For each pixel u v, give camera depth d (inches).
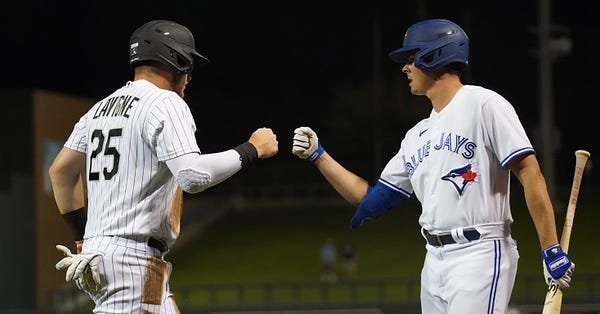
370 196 560.1
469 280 478.9
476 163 485.1
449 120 492.7
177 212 492.1
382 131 4702.3
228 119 5339.6
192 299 2659.9
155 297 478.0
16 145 2719.0
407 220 3782.0
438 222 491.8
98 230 476.4
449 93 501.7
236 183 4510.3
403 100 4702.3
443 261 494.0
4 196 2610.7
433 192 494.6
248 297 2662.4
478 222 483.2
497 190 487.8
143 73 491.8
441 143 492.1
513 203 3789.4
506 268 484.1
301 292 2719.0
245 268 3184.1
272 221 3934.5
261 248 3472.0
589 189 4200.3
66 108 2933.1
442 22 503.5
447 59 496.4
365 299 2425.0
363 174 4606.3
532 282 2406.5
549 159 3344.0
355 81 5521.7
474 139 485.4
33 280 2657.5
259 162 5012.3
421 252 3287.4
